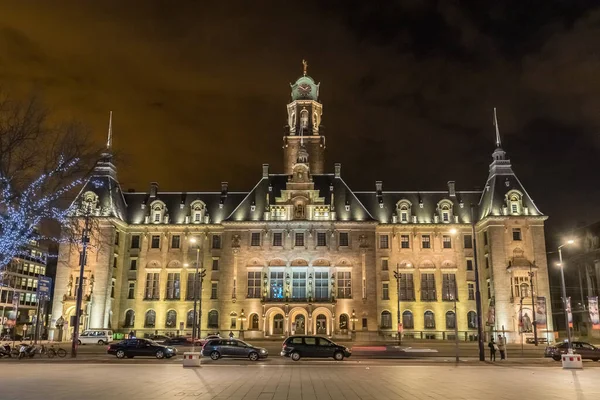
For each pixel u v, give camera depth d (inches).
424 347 2701.8
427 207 3695.9
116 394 853.2
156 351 1856.5
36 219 1664.6
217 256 3543.3
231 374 1243.2
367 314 3248.0
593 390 949.2
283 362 1752.0
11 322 2554.1
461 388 975.0
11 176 1601.9
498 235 3344.0
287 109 4227.4
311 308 3213.6
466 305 3457.2
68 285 3267.7
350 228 3408.0
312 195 3474.4
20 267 4475.9
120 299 3474.4
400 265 3535.9
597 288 3737.7
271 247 3385.8
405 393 896.3
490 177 3649.1
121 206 3587.6
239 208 3513.8
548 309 3208.7
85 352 2240.4
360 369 1448.1
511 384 1048.8
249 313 3292.3
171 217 3651.6
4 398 804.0
